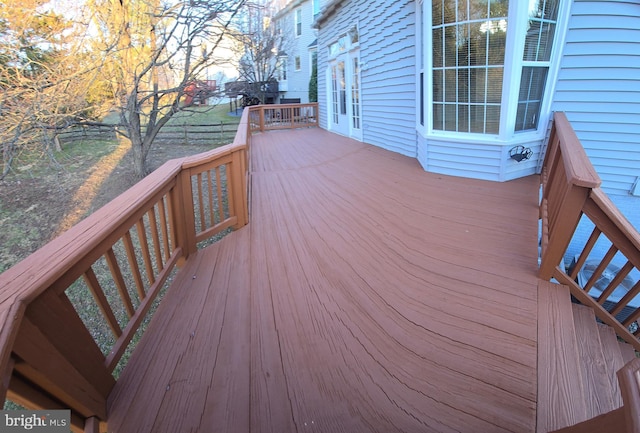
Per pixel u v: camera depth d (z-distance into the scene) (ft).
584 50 11.79
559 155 9.05
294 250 9.16
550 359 5.41
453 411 4.61
